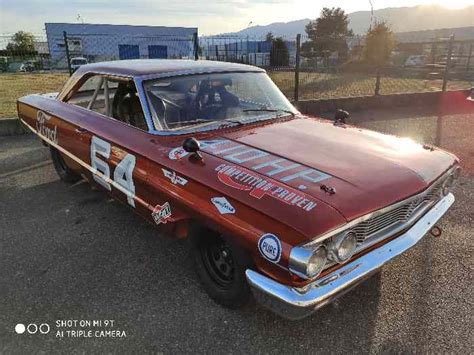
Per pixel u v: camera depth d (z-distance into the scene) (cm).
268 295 229
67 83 478
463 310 288
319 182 249
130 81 362
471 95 1074
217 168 271
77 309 289
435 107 1155
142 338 263
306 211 222
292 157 284
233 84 388
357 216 228
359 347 257
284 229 219
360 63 1719
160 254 360
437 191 313
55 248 370
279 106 404
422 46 2175
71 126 425
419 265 343
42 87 1357
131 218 429
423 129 851
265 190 242
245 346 258
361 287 314
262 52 1361
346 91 1323
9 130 803
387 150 309
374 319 281
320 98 1151
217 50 1391
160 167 300
